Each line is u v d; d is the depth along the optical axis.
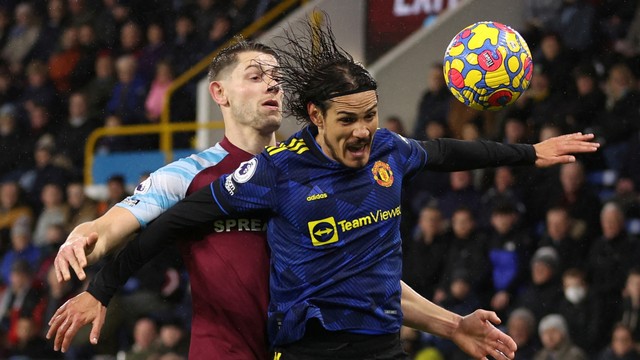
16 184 38.59
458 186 29.55
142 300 29.83
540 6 32.53
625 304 25.36
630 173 28.70
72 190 36.12
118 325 30.12
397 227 11.55
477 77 12.34
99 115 39.81
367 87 10.89
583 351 25.31
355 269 11.18
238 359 12.34
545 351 25.28
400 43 35.84
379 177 11.38
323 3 35.25
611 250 26.09
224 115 13.20
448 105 31.59
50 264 33.88
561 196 27.88
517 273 27.16
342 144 11.01
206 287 12.46
